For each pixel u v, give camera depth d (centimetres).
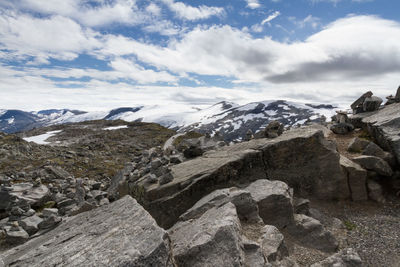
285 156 1877
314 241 1350
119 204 1236
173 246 974
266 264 930
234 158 1808
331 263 1084
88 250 795
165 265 734
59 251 844
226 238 936
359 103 3084
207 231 980
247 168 1808
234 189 1579
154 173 1852
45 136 12519
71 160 5478
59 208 2186
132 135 11644
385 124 2219
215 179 1688
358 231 1538
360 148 2252
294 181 1877
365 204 1822
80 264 720
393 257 1276
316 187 1877
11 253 1126
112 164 5441
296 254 1258
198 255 895
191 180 1667
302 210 1634
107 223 1002
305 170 1880
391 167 1978
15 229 1577
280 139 1962
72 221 1294
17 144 6612
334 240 1355
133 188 1916
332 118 3528
